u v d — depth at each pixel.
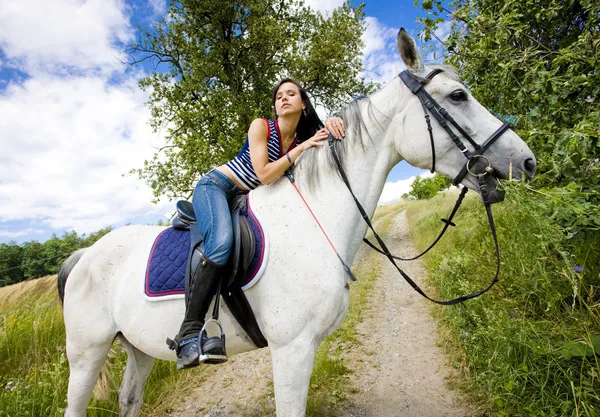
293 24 11.98
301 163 1.70
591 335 1.78
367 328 4.01
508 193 1.55
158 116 10.23
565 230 1.68
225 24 10.71
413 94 1.64
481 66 2.87
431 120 1.60
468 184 1.61
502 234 3.37
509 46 2.51
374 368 3.05
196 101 9.92
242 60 10.99
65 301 1.90
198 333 1.48
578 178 1.85
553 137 1.88
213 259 1.48
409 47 1.62
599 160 1.88
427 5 2.85
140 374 2.15
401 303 4.75
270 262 1.52
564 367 1.82
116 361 3.06
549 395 1.80
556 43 2.64
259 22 10.07
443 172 1.65
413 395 2.57
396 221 16.69
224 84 10.57
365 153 1.68
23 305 5.37
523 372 1.97
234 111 9.60
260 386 2.98
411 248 8.63
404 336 3.68
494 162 1.54
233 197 1.79
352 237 1.66
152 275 1.67
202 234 1.58
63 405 2.47
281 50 10.81
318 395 2.61
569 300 2.16
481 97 2.91
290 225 1.57
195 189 1.73
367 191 1.69
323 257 1.52
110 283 1.84
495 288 2.93
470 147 1.57
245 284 1.53
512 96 2.56
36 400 2.46
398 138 1.68
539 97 2.17
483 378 2.38
